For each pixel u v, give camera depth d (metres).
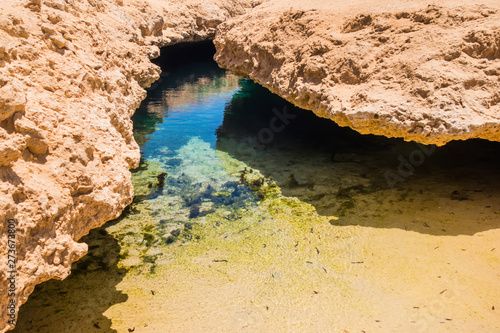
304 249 5.71
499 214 6.03
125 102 6.35
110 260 5.55
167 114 12.10
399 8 7.02
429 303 4.57
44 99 4.05
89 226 3.97
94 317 4.51
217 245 5.89
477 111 5.58
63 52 4.92
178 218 6.61
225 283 5.07
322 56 7.20
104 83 5.53
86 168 3.92
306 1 10.03
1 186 3.08
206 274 5.26
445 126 5.51
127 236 6.12
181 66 19.09
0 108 3.20
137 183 7.78
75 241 3.80
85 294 4.88
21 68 4.05
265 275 5.21
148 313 4.57
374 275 5.10
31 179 3.38
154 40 14.02
